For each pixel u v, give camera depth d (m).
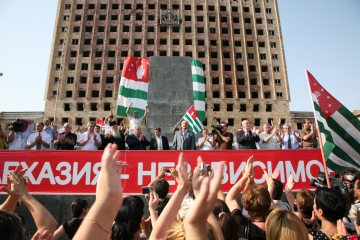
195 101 12.73
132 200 2.74
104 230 1.27
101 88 60.00
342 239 2.51
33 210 2.18
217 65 65.19
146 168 6.40
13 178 2.28
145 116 11.38
